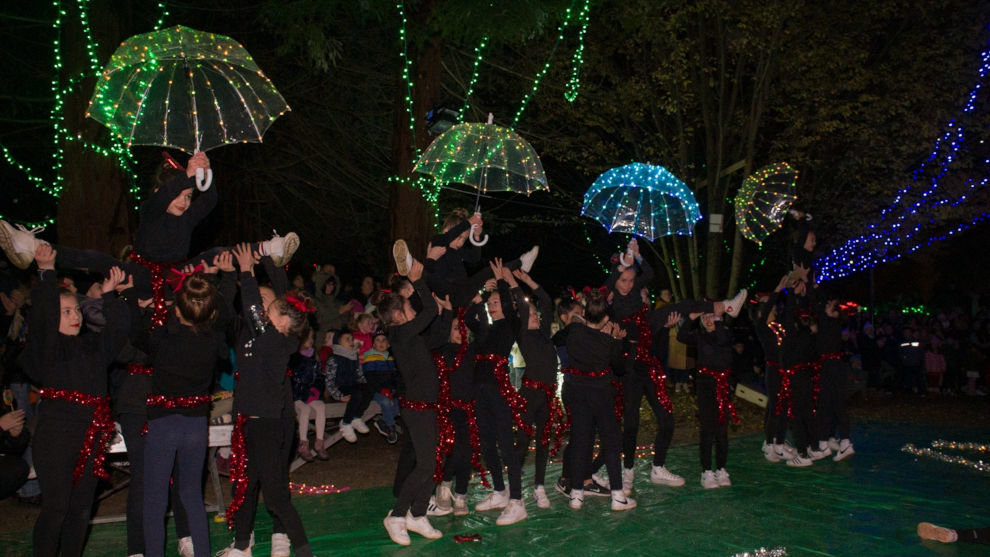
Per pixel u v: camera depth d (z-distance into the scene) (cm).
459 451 659
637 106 1576
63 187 928
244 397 513
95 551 578
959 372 1590
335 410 877
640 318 742
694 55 1500
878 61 1619
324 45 1052
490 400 649
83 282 927
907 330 1625
